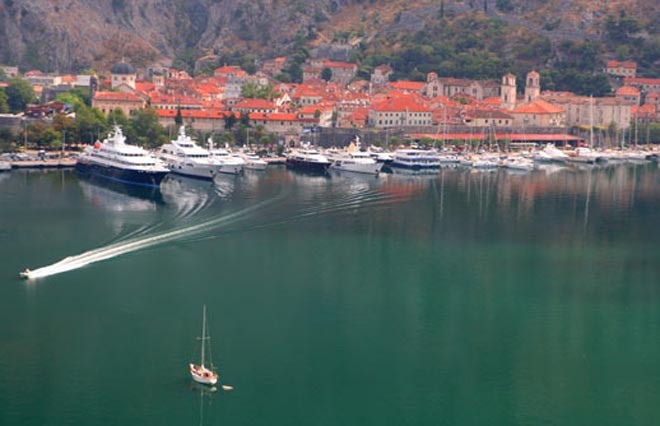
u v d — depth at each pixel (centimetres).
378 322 18325
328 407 14838
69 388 15188
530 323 18550
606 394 15562
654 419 14812
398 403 15075
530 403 15225
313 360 16412
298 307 19050
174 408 14662
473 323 18425
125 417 14362
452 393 15450
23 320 17862
